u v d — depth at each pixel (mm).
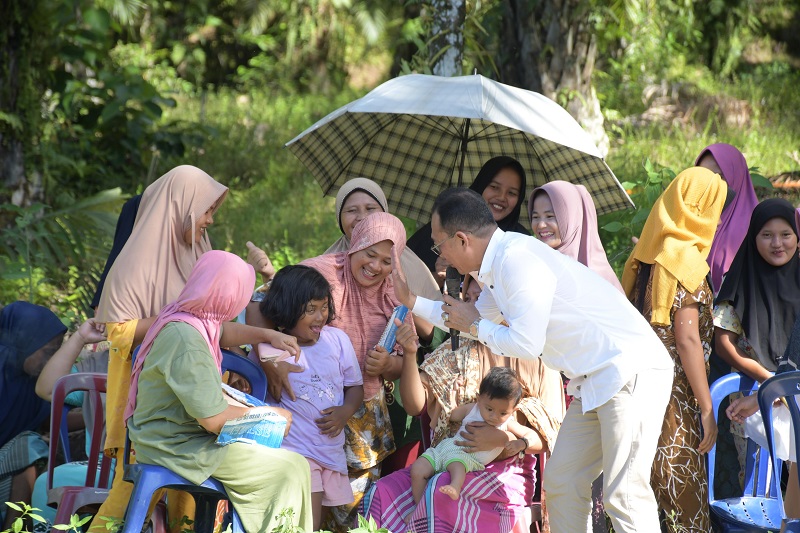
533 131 11312
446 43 17359
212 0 48062
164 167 27500
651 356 9273
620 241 18422
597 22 25297
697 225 10578
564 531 9789
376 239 10562
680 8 36969
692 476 10398
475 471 10281
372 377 10781
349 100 39844
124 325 9805
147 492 8812
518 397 10172
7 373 11484
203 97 34531
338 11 47750
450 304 9562
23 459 11211
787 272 11164
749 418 10703
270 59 46594
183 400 8812
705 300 10352
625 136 28516
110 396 9969
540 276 9047
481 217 9250
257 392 10047
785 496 10578
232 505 9227
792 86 35531
